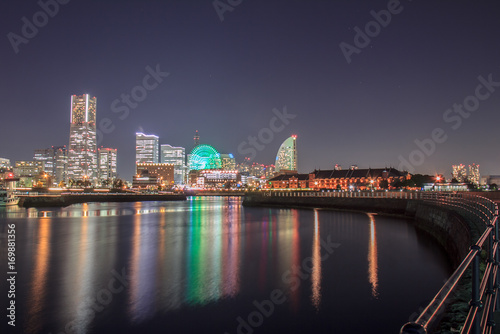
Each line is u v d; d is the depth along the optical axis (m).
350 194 102.38
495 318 7.45
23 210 106.75
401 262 31.25
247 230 54.97
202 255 35.25
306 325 18.47
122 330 18.14
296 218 74.06
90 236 49.00
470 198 46.53
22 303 21.62
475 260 5.19
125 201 185.00
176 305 21.41
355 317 19.34
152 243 42.81
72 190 190.38
